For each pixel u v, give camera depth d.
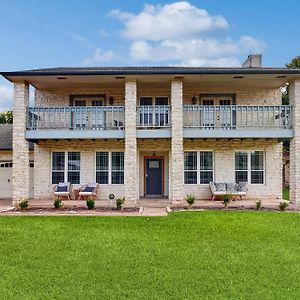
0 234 11.05
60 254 8.91
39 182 20.17
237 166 20.08
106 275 7.41
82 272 7.59
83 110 18.06
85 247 9.57
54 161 20.30
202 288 6.70
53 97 20.48
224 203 16.66
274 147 20.02
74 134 17.72
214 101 20.41
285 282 7.00
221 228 11.98
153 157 20.80
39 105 20.47
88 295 6.38
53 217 14.13
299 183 17.25
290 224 12.70
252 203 17.84
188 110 18.08
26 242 10.07
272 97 20.23
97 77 17.38
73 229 11.82
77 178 20.23
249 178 20.02
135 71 16.66
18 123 17.72
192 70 16.80
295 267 7.91
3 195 22.56
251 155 20.11
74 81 18.27
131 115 17.61
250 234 11.13
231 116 17.81
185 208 16.44
